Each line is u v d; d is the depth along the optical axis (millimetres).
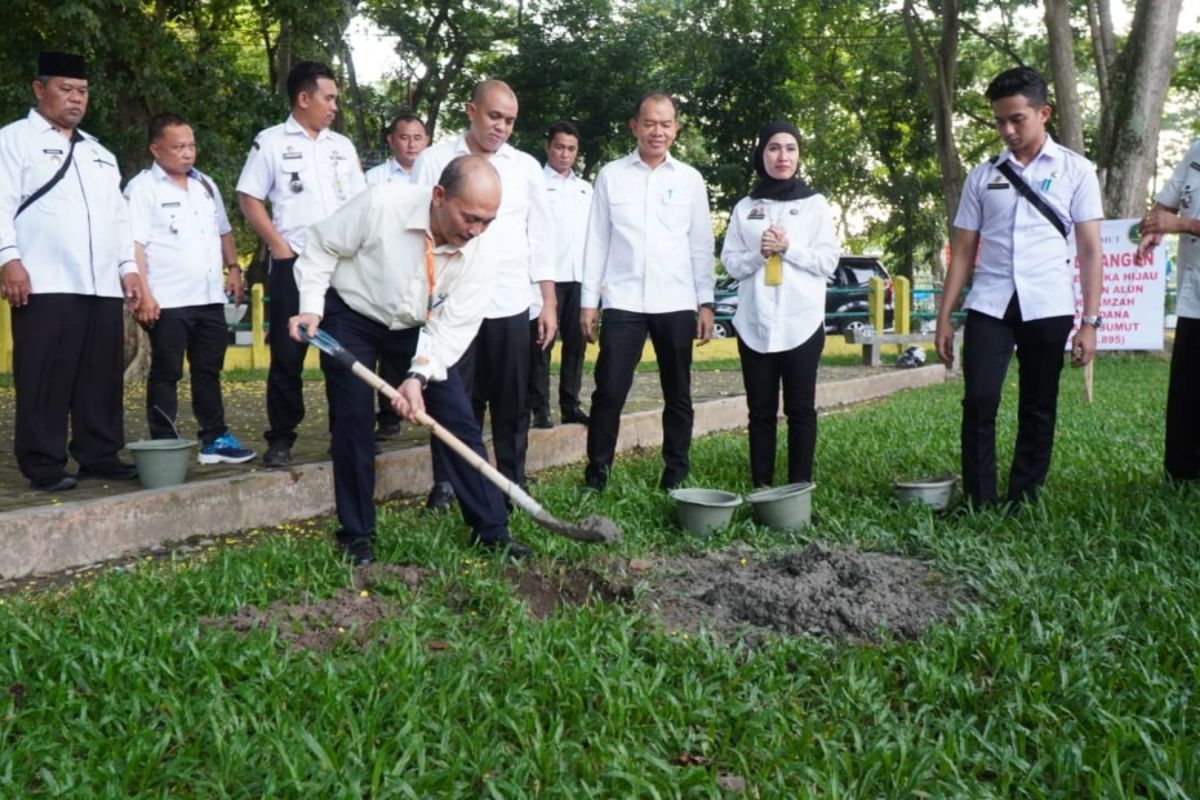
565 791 2666
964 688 3311
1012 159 5523
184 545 5336
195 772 2816
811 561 4562
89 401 6227
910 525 5309
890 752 2885
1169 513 5051
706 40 27141
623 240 6137
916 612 4031
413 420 4516
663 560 4891
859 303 21359
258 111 14984
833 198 31516
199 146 14578
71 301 5895
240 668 3342
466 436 4848
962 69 26359
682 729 3086
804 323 6023
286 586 4254
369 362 4797
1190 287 5727
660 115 6086
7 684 3314
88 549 4973
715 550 5070
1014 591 4199
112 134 14039
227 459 6758
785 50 24094
